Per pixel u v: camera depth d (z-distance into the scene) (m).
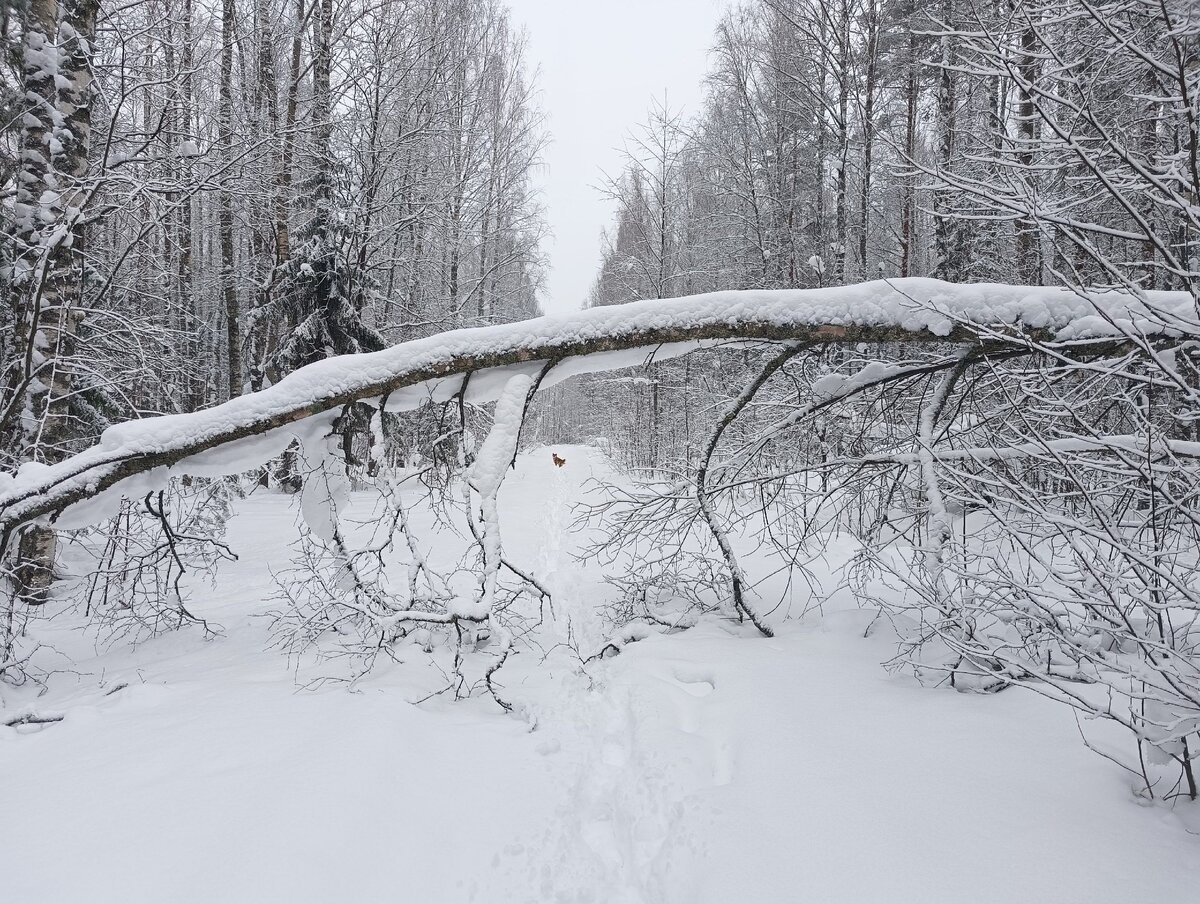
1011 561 4.48
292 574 8.06
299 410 4.37
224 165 8.61
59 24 7.30
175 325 16.67
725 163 17.77
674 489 5.37
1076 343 3.45
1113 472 3.14
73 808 2.69
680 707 4.05
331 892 2.27
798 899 2.22
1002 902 2.10
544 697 4.40
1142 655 2.72
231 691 4.12
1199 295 2.57
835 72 12.64
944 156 9.14
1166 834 2.38
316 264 13.33
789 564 5.21
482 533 4.53
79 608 6.89
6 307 7.43
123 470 4.33
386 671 4.59
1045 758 2.92
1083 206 4.20
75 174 7.33
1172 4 3.18
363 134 15.21
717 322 4.25
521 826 2.85
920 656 4.31
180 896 2.18
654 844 2.74
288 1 14.86
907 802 2.69
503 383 4.71
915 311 3.93
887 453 4.56
